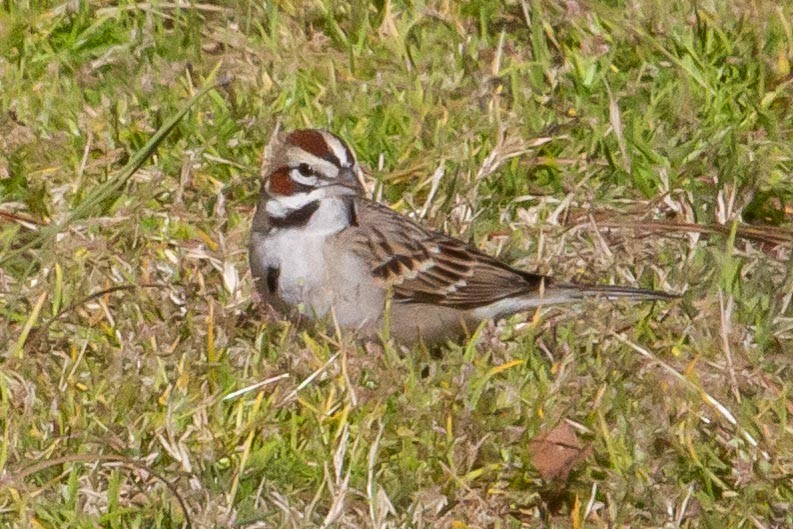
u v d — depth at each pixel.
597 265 12.16
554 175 13.20
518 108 13.63
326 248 10.95
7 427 9.81
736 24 14.73
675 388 10.53
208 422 10.02
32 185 12.66
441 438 10.05
